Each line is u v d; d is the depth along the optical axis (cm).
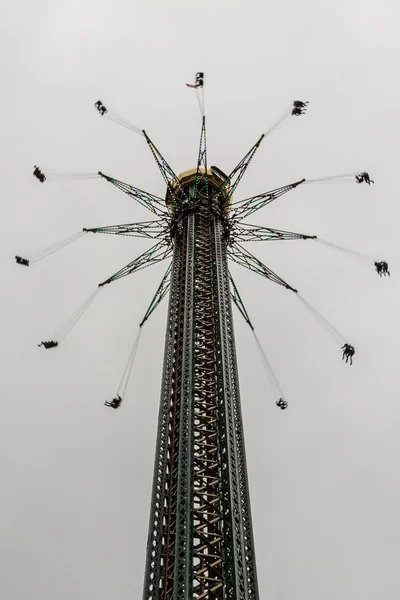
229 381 2756
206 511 2375
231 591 1928
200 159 4256
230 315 3219
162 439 2573
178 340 2983
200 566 2106
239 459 2466
